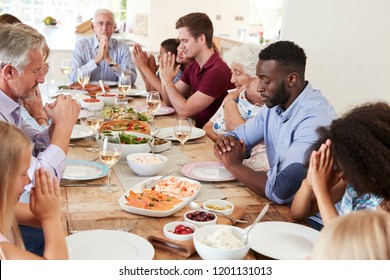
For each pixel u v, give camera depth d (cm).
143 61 389
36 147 220
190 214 165
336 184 180
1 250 119
